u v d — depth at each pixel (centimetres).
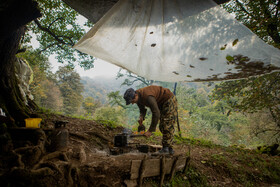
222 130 2309
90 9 368
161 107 332
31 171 173
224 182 308
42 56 934
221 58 277
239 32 242
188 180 291
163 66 319
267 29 579
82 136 386
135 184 237
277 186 324
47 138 287
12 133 258
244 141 1534
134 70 334
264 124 1016
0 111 243
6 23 257
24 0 255
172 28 272
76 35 793
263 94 639
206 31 260
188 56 293
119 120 2222
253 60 265
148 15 257
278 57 247
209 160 366
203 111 2402
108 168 252
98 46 274
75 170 217
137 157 309
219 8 231
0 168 174
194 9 243
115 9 232
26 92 561
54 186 184
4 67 342
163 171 258
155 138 573
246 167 375
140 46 290
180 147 485
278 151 541
